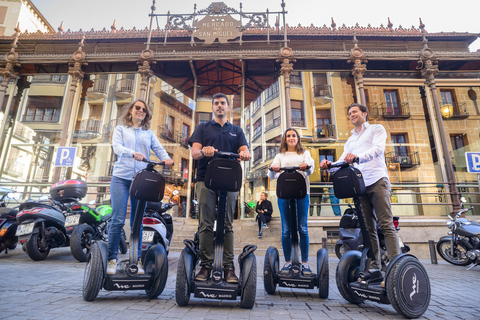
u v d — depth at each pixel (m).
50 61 9.73
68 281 3.07
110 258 2.39
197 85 10.02
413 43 10.22
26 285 2.80
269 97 9.42
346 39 10.22
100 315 1.89
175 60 9.38
